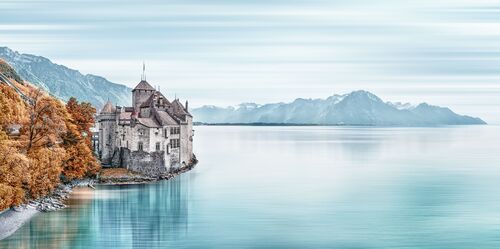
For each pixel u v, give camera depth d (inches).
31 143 5851.4
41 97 5999.0
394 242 5123.0
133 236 5083.7
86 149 7027.6
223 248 4815.5
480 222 6023.6
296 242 5059.1
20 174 4798.2
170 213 6161.4
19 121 5989.2
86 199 6673.2
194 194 7519.7
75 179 7854.3
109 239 4931.1
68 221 5482.3
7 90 6865.2
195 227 5541.3
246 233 5349.4
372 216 6299.2
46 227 5206.7
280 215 6254.9
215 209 6501.0
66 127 6565.0
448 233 5492.1
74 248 4606.3
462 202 7337.6
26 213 5561.0
